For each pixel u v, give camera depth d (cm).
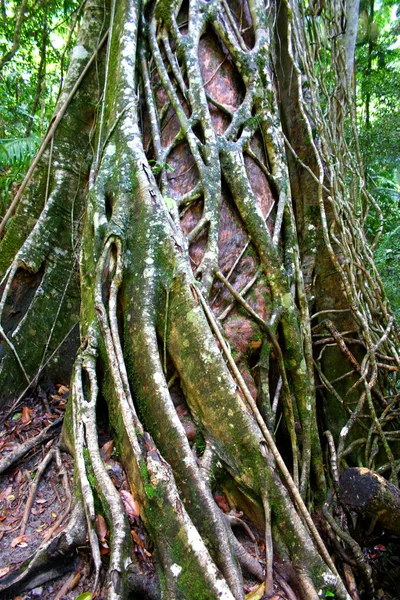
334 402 398
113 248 291
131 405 240
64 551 212
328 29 596
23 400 360
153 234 287
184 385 267
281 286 327
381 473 361
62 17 761
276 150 383
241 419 247
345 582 280
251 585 220
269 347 313
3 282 375
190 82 360
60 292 390
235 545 225
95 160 360
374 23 721
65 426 298
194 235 311
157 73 377
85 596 193
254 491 245
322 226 425
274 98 404
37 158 419
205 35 396
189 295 269
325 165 465
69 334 390
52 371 380
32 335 373
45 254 390
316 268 439
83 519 224
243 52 394
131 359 269
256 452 244
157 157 336
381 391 398
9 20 727
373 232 609
